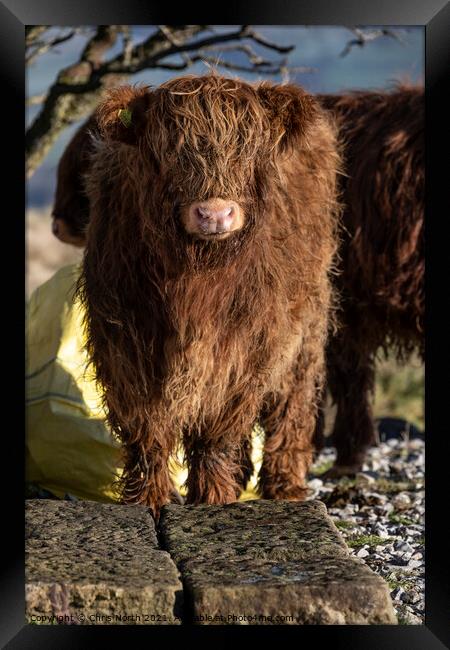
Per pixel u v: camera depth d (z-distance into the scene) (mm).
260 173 7133
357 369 11703
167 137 6934
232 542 6793
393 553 8188
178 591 6016
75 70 13727
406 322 11242
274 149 7250
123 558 6480
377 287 11031
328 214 9188
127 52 13211
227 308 7484
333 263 10219
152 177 7059
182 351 7500
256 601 5906
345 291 11172
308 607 5922
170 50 12836
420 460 12375
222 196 6820
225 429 8023
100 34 13711
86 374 8836
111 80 13891
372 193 10930
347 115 11539
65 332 10094
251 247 7312
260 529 7059
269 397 9031
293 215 8070
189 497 8250
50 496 9969
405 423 14844
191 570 6266
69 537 6887
